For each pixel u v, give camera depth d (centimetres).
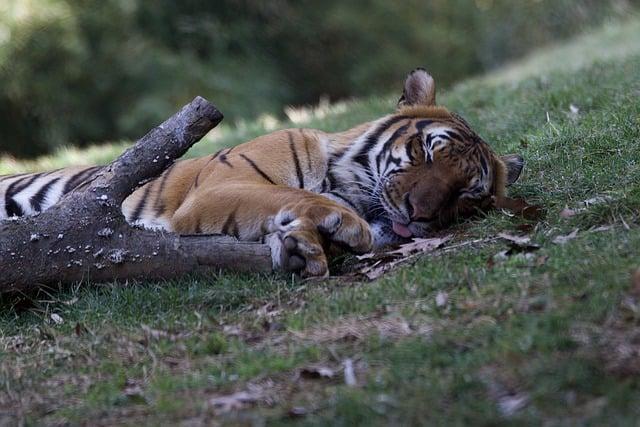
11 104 4056
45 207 1226
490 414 660
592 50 2973
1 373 854
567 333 734
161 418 732
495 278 872
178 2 4316
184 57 4181
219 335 863
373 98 2200
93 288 1011
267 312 920
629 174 1088
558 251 896
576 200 1067
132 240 1001
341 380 747
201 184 1118
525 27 4712
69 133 4084
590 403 660
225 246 1002
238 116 4134
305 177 1151
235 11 4550
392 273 947
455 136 1134
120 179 990
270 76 4500
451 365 731
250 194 1045
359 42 4891
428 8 5062
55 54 4006
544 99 1634
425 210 1079
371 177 1153
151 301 973
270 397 736
